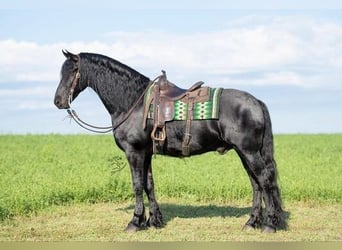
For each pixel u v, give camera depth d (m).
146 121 10.87
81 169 18.84
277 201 10.74
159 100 10.85
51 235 11.04
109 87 11.17
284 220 11.03
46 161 22.80
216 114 10.45
